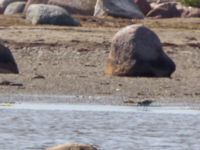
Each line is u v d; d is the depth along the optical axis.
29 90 59.81
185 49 81.31
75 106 54.31
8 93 58.53
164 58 67.31
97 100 56.88
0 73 66.12
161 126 47.09
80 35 84.38
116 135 43.88
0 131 44.75
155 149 39.88
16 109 52.72
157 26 100.50
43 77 64.69
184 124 47.88
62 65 72.19
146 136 43.62
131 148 40.09
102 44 80.00
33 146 40.19
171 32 92.31
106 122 48.22
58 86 61.38
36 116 50.09
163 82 64.50
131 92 60.16
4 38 80.62
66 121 48.38
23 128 45.81
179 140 42.47
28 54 75.44
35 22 94.81
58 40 80.81
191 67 74.19
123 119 49.41
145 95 59.34
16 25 93.00
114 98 57.81
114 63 67.06
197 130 45.78
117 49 67.06
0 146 40.16
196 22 107.00
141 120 49.28
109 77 65.81
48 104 54.91
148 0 127.62
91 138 42.84
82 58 74.75
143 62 66.56
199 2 121.50
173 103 56.69
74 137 43.03
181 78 67.38
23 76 64.94
